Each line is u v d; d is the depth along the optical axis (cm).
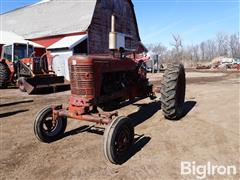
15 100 890
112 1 2147
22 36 2136
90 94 411
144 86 597
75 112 410
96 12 1959
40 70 1162
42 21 2311
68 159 378
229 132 465
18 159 382
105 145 345
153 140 443
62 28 1977
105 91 454
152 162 360
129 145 382
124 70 504
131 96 545
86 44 1844
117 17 2214
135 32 2562
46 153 402
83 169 345
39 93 1064
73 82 420
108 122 369
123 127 364
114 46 483
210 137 446
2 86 1223
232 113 593
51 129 459
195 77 1833
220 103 712
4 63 1239
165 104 521
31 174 336
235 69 3231
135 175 325
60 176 329
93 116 391
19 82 1109
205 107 669
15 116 650
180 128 501
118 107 508
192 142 427
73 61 413
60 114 429
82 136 477
